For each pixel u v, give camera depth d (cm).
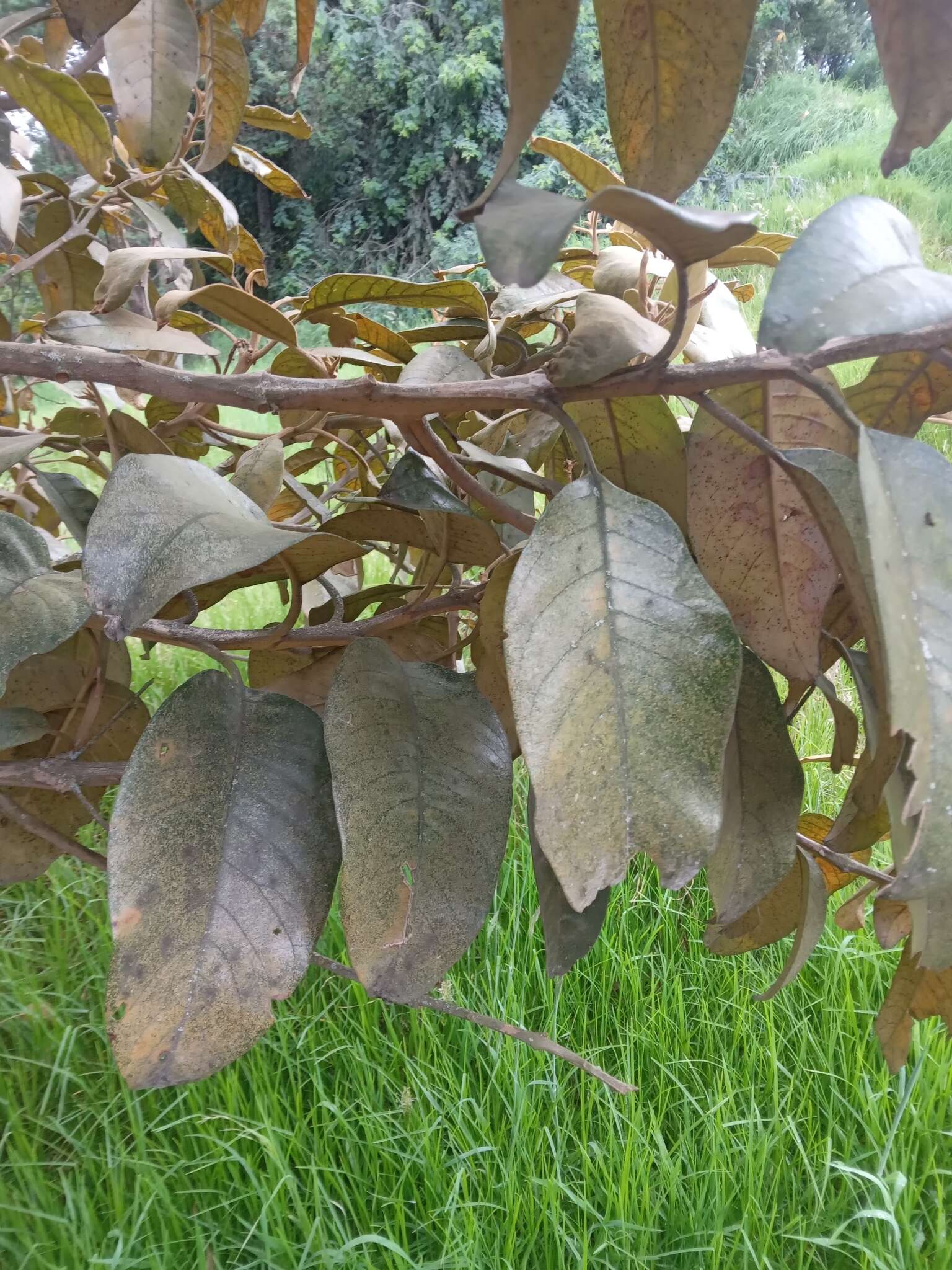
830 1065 81
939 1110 81
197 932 29
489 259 22
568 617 28
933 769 23
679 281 26
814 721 123
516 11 22
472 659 45
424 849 32
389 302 51
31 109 59
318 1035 82
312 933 31
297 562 40
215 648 42
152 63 51
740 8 25
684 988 91
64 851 43
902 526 26
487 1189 72
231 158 91
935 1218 76
